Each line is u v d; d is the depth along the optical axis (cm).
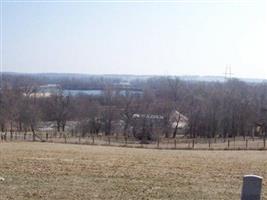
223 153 4197
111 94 12312
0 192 1748
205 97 10244
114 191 1847
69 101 10456
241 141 7175
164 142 7538
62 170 2409
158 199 1714
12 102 9994
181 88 12075
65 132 9094
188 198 1758
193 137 8862
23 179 2066
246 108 9250
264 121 8838
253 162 3105
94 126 9206
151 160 3131
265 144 6122
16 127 9369
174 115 9431
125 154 3644
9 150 3719
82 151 3841
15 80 15125
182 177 2295
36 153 3434
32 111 9581
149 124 8306
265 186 1959
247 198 1036
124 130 8656
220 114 9250
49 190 1822
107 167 2608
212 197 1789
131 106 9362
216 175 2402
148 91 12625
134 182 2086
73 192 1802
